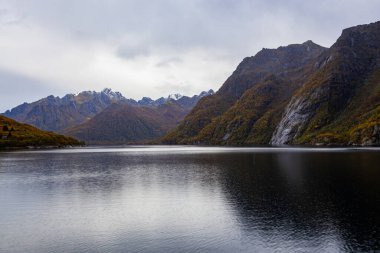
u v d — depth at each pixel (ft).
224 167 354.13
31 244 123.95
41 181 268.00
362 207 161.99
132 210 169.78
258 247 116.88
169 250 116.06
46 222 151.23
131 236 130.82
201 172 313.73
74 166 399.44
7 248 120.47
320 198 181.78
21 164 428.56
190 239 125.90
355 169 295.28
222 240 124.06
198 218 152.15
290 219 145.79
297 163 366.63
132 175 301.63
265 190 208.44
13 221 153.58
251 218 148.77
